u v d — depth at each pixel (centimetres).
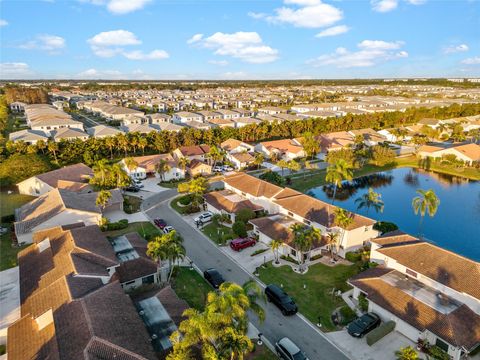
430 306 3488
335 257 5169
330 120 15562
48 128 13100
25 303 3500
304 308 3997
